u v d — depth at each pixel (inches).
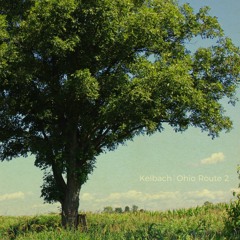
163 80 860.0
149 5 1003.9
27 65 893.2
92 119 956.0
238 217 495.2
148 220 922.1
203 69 1016.2
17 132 984.9
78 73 845.2
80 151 954.7
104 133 1000.2
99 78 930.7
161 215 1027.3
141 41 931.3
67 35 866.1
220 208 1003.3
